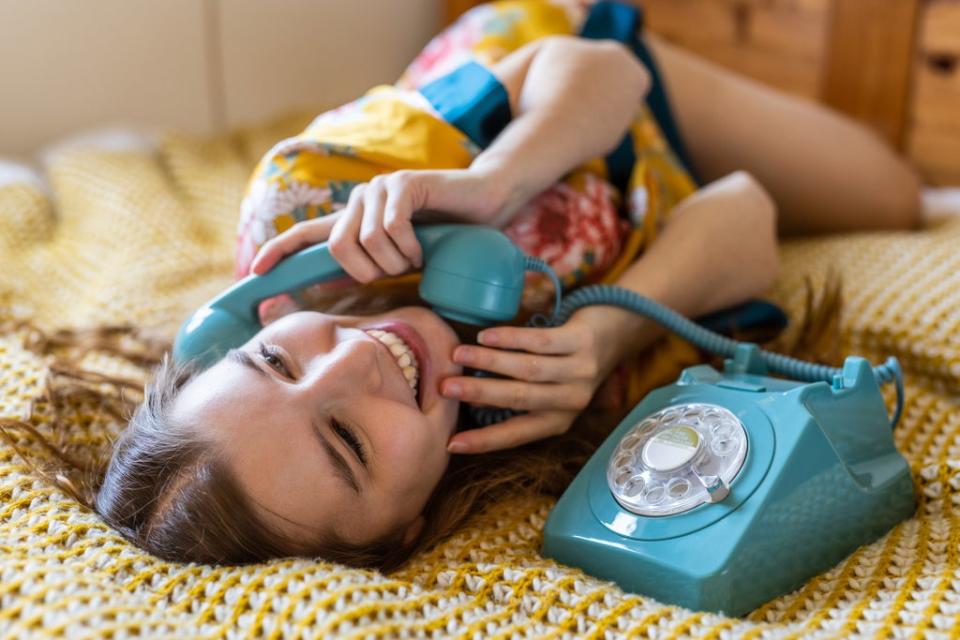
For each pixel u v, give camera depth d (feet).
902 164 5.01
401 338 2.90
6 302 4.47
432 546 2.80
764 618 2.40
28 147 6.42
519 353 2.92
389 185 2.88
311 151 3.23
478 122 3.39
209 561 2.57
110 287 4.44
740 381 2.85
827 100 5.79
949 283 3.69
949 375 3.40
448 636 2.25
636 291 3.28
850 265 4.12
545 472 3.03
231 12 6.79
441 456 2.87
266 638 2.16
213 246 4.99
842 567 2.56
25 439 3.04
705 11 6.31
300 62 7.10
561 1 4.52
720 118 4.76
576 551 2.59
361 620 2.19
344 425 2.69
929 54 5.32
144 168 5.47
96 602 2.21
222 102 6.94
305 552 2.61
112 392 3.42
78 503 2.77
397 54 7.42
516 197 3.17
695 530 2.42
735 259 3.57
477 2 6.99
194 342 3.06
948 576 2.32
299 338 2.87
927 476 2.81
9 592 2.21
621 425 2.88
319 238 3.00
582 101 3.46
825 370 2.88
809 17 5.76
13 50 6.23
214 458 2.59
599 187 3.62
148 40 6.59
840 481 2.56
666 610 2.27
